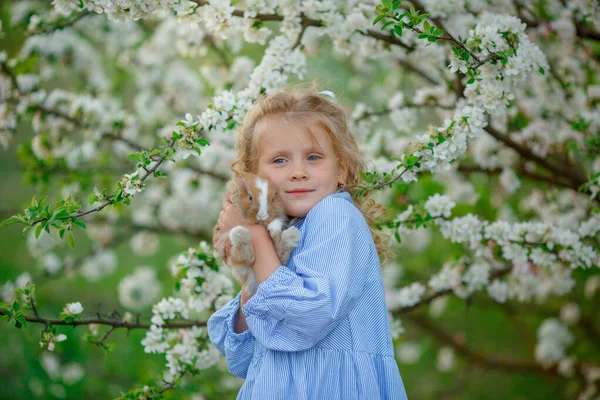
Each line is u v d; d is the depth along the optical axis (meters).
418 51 4.32
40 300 8.82
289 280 2.64
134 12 3.46
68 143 5.62
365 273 2.80
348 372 2.69
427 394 7.84
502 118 4.74
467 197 5.83
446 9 4.24
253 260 2.78
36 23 4.99
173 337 3.99
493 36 3.51
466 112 3.50
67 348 7.26
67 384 7.00
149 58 6.36
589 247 4.08
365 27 4.16
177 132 3.49
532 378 7.96
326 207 2.83
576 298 6.99
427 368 8.42
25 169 5.54
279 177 2.96
